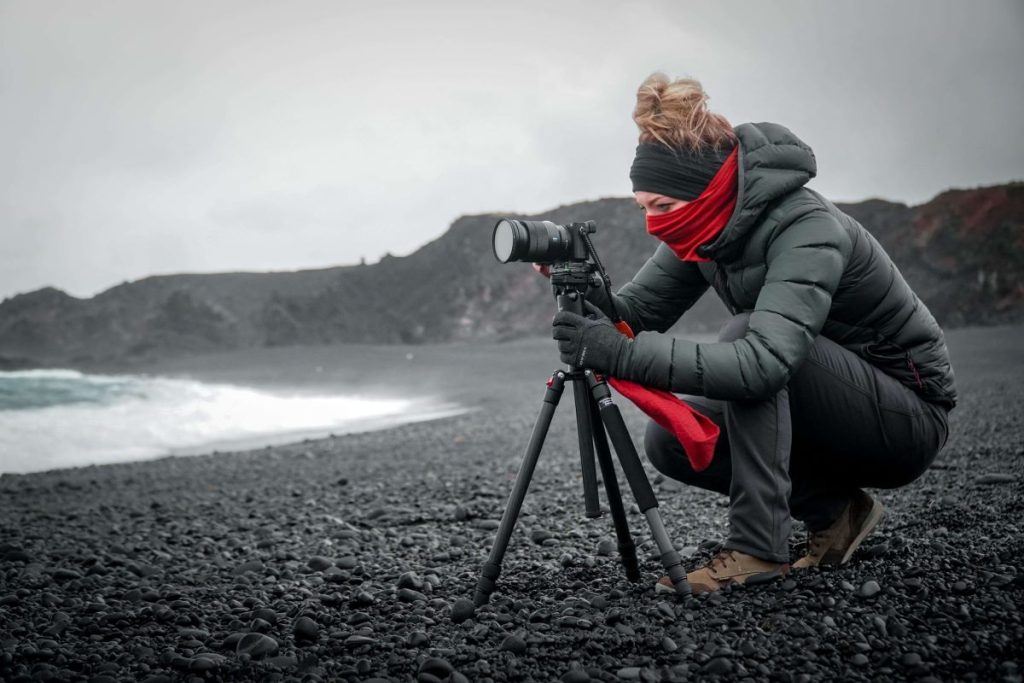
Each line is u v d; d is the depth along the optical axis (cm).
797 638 211
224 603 300
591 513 244
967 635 204
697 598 242
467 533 399
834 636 209
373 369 2405
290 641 247
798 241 227
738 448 242
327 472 714
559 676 204
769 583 243
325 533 432
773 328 222
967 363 1430
